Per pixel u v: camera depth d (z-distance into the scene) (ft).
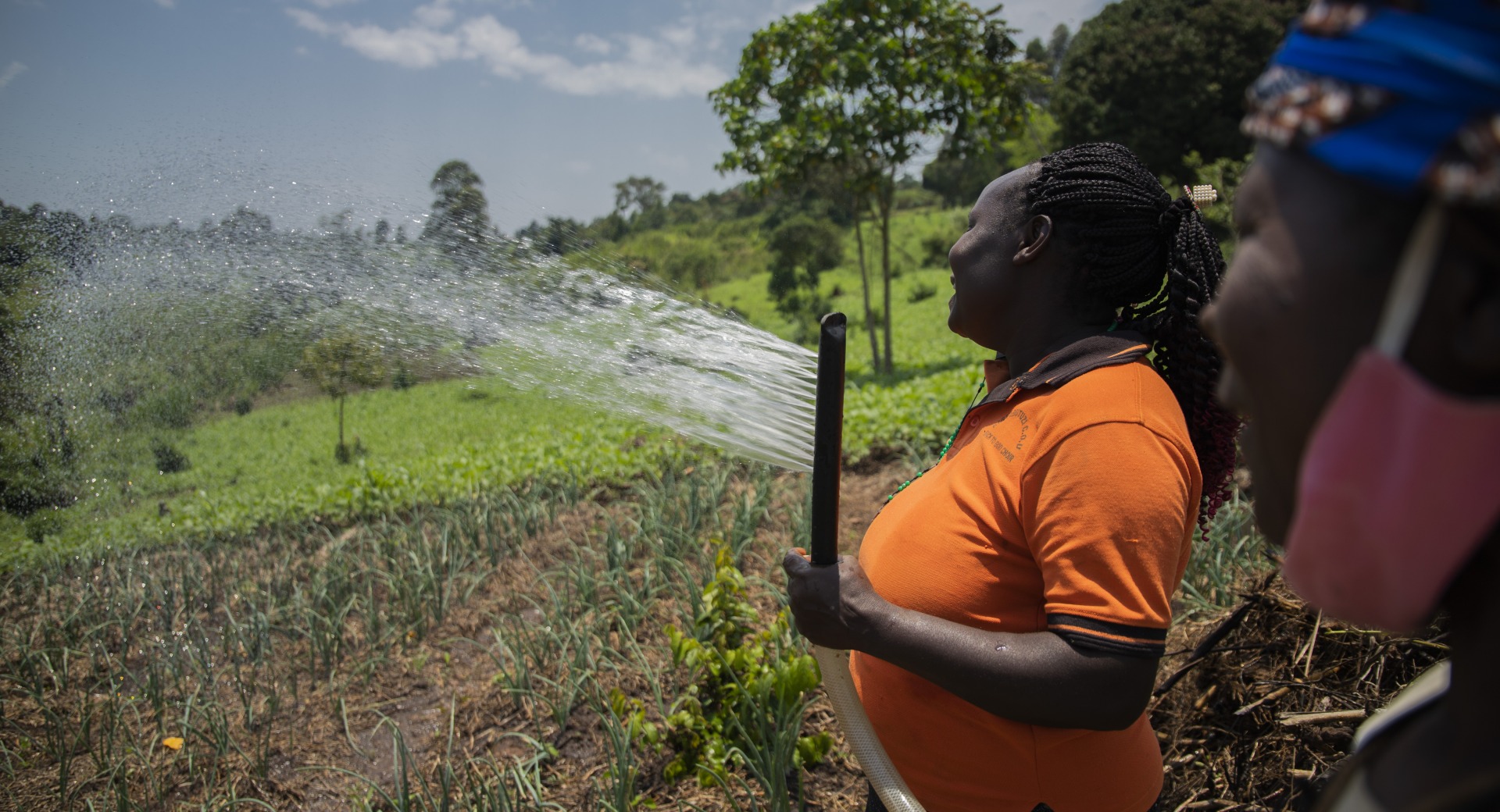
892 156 51.37
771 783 9.64
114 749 12.75
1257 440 2.41
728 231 216.33
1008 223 4.97
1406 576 1.86
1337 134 1.81
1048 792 4.68
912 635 4.36
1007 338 5.12
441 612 15.57
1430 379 1.81
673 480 20.51
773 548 17.17
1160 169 114.42
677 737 10.98
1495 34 1.66
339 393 36.83
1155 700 9.45
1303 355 2.02
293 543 20.95
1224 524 13.41
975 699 4.26
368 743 12.53
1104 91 116.37
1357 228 1.89
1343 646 8.39
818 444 4.53
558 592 16.24
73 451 24.43
